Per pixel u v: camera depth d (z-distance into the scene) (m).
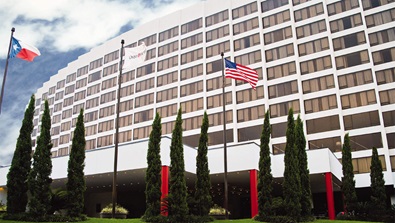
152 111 63.31
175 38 65.19
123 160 34.06
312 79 52.25
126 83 68.88
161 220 23.88
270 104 53.44
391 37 49.94
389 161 45.38
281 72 54.25
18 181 23.83
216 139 55.06
